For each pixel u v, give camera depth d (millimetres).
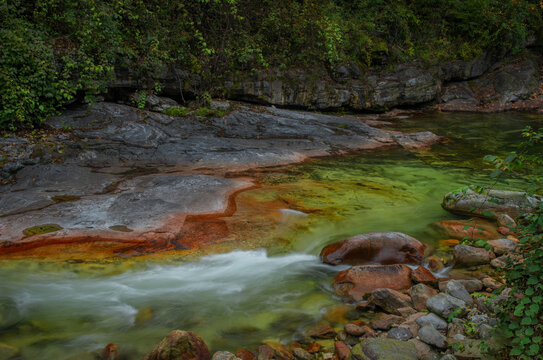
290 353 2973
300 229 5238
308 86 12852
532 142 2562
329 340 3139
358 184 7188
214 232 4996
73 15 8680
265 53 12500
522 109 15578
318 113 12719
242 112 10625
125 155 7914
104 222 5051
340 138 10375
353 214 5797
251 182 6941
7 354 2980
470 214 5809
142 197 5781
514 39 17000
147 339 3174
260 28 12367
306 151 9273
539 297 2383
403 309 3383
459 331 2943
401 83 14625
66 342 3137
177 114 9859
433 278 3922
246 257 4535
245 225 5234
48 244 4562
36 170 6688
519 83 16219
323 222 5469
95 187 6309
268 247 4766
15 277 4008
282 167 8109
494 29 16906
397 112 14883
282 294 3836
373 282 3875
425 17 16734
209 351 2889
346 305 3629
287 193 6484
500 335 2693
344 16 14992
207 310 3566
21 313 3488
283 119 10742
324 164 8508
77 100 9062
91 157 7633
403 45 15805
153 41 9883
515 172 8109
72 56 8555
